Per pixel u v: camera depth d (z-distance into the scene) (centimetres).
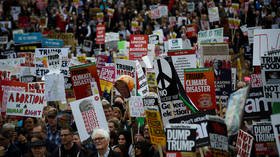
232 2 5094
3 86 2389
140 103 2073
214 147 1426
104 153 1684
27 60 3244
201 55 2273
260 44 1900
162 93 1706
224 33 4347
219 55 2264
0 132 2017
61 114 2031
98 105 1938
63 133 1845
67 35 4153
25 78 2836
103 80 2631
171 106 1702
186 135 1459
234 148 1567
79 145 1933
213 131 1425
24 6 5625
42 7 5681
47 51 2898
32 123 2184
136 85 2314
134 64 2541
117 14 5222
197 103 1761
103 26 3978
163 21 4609
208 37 2955
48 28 5241
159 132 1673
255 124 1564
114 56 3216
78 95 2264
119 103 2370
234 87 2305
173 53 2058
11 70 2886
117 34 3894
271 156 1555
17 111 2320
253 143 1529
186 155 1456
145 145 1864
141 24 4828
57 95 2470
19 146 2100
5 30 4750
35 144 1822
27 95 2327
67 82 2552
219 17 4578
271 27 4416
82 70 2258
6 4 5609
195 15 4788
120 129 2025
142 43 3034
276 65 1562
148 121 1695
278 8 4750
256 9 4981
